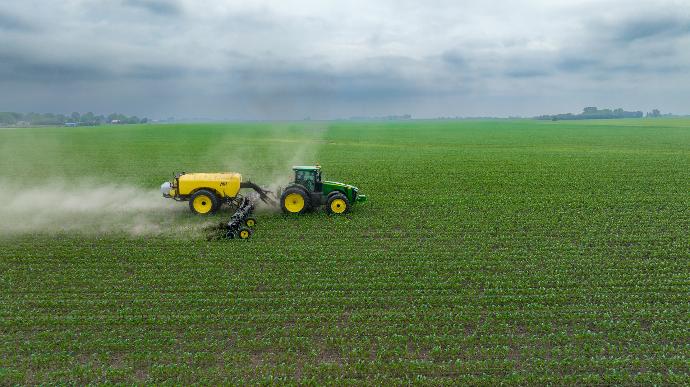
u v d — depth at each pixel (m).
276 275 14.80
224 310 12.48
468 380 9.83
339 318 12.24
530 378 9.88
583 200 25.44
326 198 22.72
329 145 70.19
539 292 13.70
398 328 11.72
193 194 22.14
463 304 13.02
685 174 34.19
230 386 9.64
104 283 14.22
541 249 17.25
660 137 82.44
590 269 15.34
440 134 106.12
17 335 11.33
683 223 20.56
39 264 15.75
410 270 15.33
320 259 16.27
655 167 38.16
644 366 10.38
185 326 11.84
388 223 21.03
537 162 43.00
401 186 30.44
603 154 49.97
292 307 12.69
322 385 9.70
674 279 14.51
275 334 11.45
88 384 9.70
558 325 11.95
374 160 46.81
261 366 10.23
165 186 22.58
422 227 20.50
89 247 17.52
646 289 13.85
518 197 26.44
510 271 15.27
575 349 10.88
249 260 16.11
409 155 52.00
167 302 12.90
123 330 11.59
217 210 22.92
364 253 16.89
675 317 12.25
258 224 20.67
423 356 10.70
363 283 14.23
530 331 11.68
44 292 13.60
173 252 16.86
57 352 10.73
